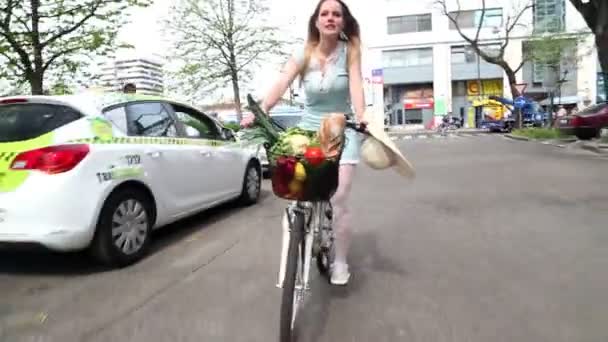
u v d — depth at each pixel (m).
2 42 13.28
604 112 18.89
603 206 6.83
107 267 4.82
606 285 4.00
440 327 3.36
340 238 3.96
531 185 8.81
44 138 4.41
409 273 4.42
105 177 4.63
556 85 43.53
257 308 3.74
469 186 9.04
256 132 3.09
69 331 3.45
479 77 53.53
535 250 4.98
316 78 3.66
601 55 16.89
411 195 8.34
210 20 25.27
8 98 4.70
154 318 3.61
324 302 3.81
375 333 3.29
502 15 53.53
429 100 57.25
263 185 10.24
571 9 48.91
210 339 3.27
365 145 3.39
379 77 41.41
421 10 55.50
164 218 5.54
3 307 3.89
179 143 5.97
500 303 3.72
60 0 13.52
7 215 4.29
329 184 3.07
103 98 5.13
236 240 5.70
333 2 3.56
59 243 4.34
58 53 14.03
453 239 5.50
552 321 3.40
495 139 25.27
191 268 4.72
